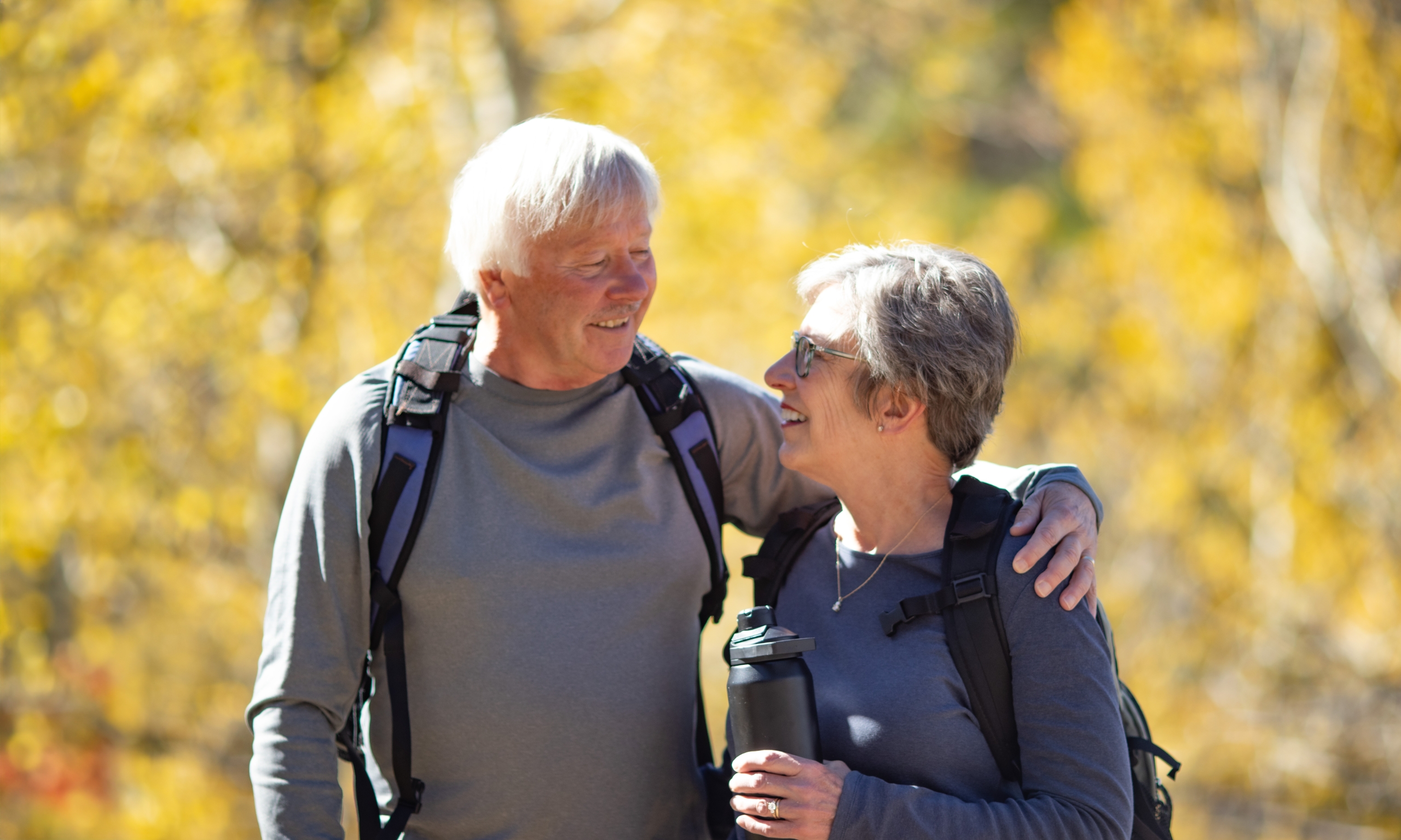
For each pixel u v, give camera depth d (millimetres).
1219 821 15047
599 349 4207
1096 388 17328
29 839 14086
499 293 4230
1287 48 15461
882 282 3998
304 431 13594
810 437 4125
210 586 14398
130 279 12906
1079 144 18172
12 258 12672
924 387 3936
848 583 4117
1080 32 16875
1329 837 14484
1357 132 14828
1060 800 3613
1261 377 15461
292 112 13164
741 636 3779
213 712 14844
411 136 13703
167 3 12484
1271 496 15383
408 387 4223
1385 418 14672
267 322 13336
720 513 4520
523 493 4223
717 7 15016
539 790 4152
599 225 4082
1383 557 14703
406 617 4164
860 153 25500
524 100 14477
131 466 13312
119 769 14453
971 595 3787
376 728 4273
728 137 15141
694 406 4512
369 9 13945
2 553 13227
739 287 15000
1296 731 15148
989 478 4355
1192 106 16078
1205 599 16000
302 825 3887
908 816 3582
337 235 13398
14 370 12750
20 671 13570
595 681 4199
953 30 27125
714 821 4480
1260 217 15758
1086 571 3809
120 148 12734
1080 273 17469
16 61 12203
